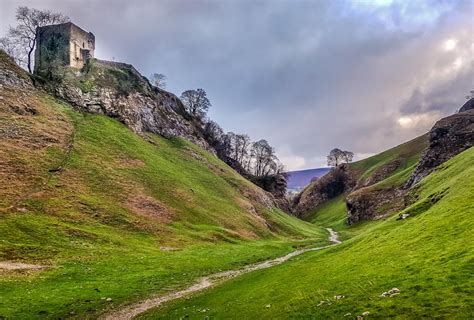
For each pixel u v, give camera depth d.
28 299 42.66
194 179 142.50
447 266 28.12
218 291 48.72
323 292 32.34
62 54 169.25
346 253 52.66
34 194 83.19
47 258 60.19
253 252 90.94
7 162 89.06
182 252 79.81
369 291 28.70
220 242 98.62
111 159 116.88
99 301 45.22
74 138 116.00
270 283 45.41
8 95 113.25
